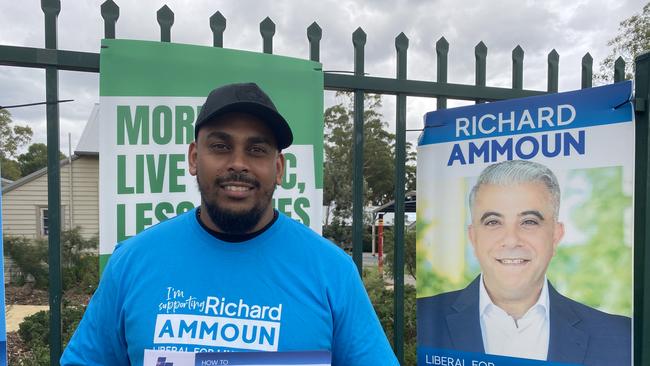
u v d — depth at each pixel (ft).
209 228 4.42
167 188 6.63
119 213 6.46
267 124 4.35
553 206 6.70
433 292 7.57
